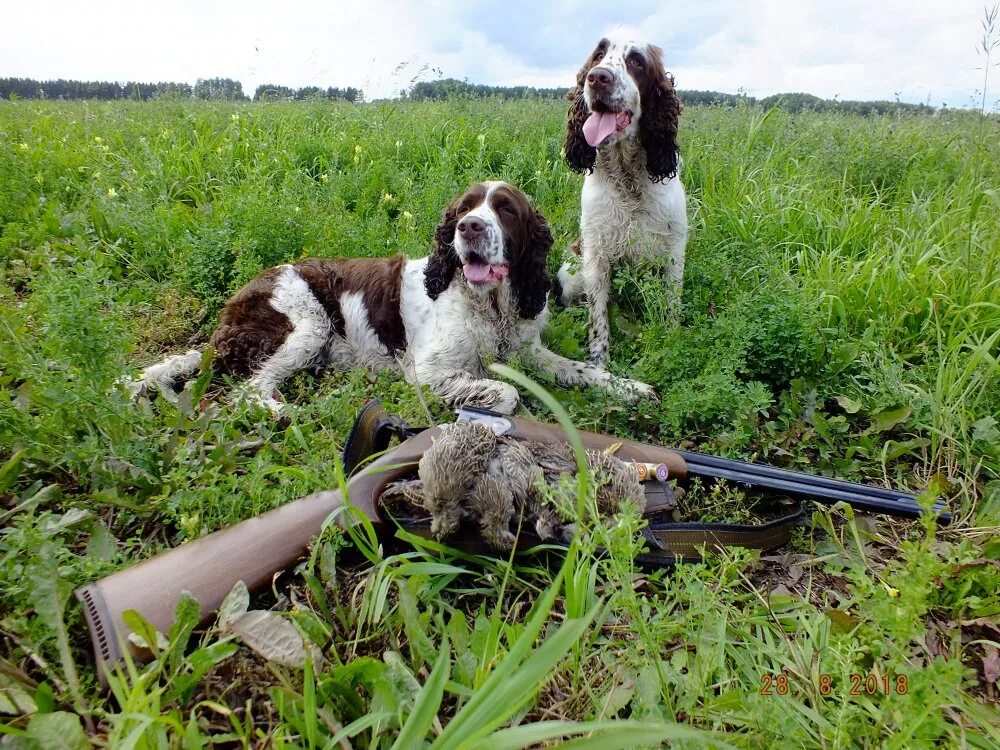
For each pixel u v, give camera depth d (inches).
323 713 19.7
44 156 84.2
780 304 44.1
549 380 48.0
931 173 76.8
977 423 38.5
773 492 33.6
